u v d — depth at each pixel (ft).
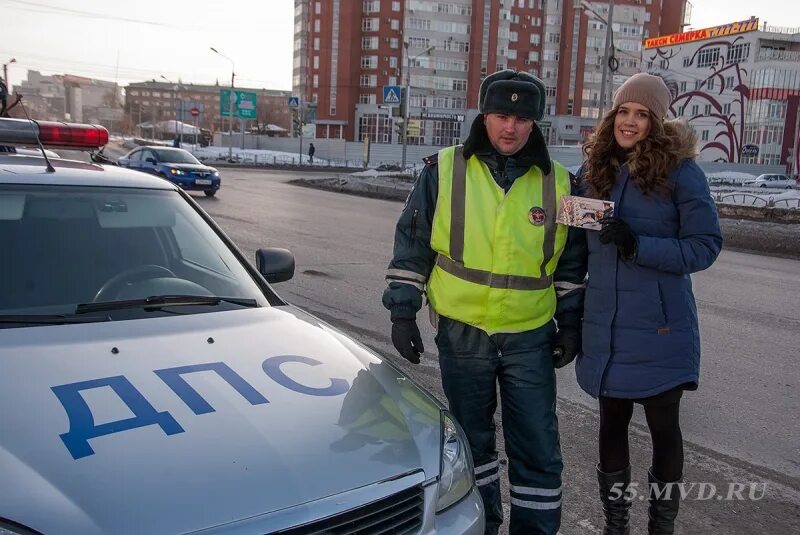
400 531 5.65
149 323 7.43
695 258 7.79
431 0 272.51
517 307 8.12
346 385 6.78
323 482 5.33
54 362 6.31
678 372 8.14
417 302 8.40
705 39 228.02
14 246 8.25
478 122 8.21
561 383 15.94
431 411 6.95
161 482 4.95
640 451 12.36
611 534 9.07
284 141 221.05
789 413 14.52
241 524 4.83
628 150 8.23
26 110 11.46
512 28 280.72
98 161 11.60
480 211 8.08
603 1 283.18
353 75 275.80
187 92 453.99
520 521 8.25
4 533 4.44
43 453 5.07
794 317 24.16
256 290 9.12
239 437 5.54
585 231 8.61
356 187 84.84
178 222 9.70
